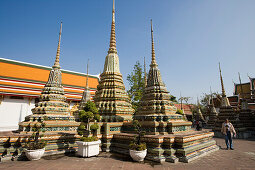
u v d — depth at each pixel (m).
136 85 29.45
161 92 13.30
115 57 16.58
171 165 8.33
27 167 7.75
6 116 30.58
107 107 14.03
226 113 23.47
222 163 8.85
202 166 8.24
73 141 11.52
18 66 35.12
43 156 9.87
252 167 8.18
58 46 14.59
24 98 33.06
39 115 11.59
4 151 9.41
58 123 11.60
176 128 11.46
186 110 60.81
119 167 7.89
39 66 38.00
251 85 43.72
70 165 8.11
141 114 13.12
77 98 38.22
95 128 11.05
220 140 19.19
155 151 9.31
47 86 13.24
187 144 9.88
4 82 31.42
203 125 44.25
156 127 10.93
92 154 9.99
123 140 11.48
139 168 7.78
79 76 43.94
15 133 11.34
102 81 15.74
